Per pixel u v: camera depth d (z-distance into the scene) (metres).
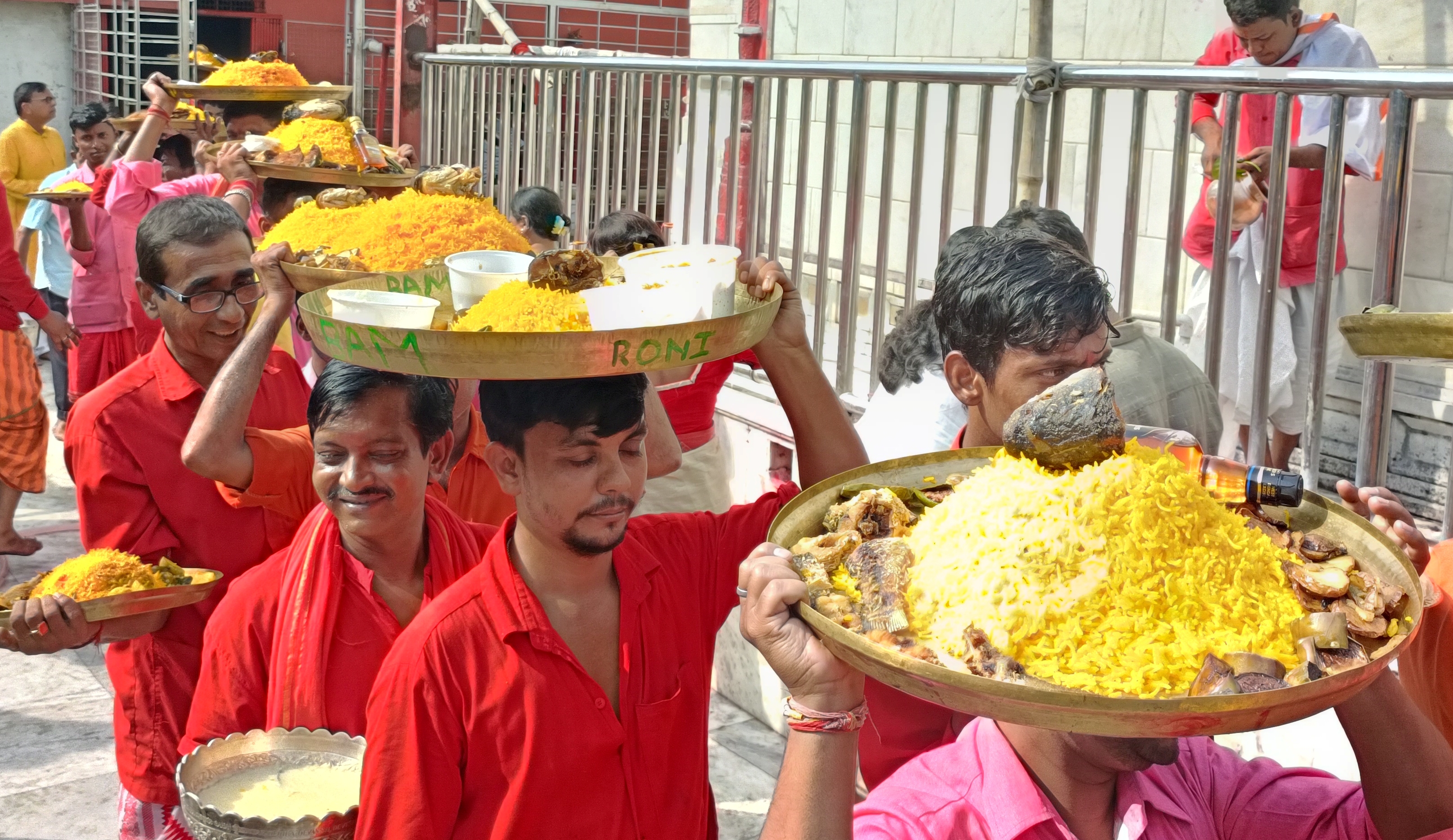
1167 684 1.29
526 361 1.64
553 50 6.96
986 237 2.26
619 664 1.94
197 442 2.66
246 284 3.01
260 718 2.30
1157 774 1.81
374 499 2.25
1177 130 3.36
